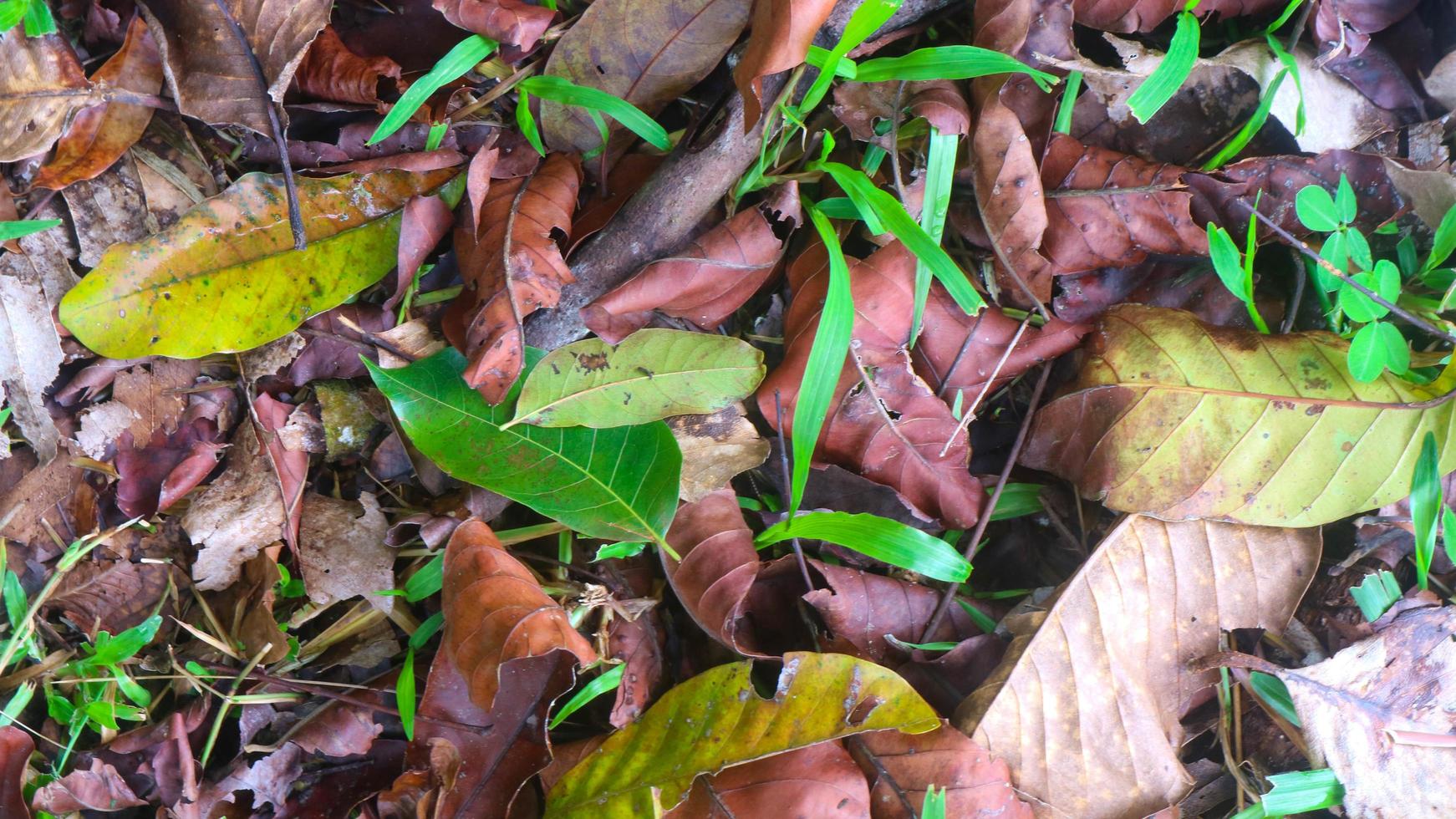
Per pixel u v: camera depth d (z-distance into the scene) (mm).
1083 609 589
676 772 577
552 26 578
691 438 589
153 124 575
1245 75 598
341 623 598
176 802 585
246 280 562
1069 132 598
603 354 574
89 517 587
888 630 603
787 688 578
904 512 609
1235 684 614
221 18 551
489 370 554
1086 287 599
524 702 576
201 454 584
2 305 565
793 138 601
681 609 613
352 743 591
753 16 549
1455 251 607
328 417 590
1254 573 595
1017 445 604
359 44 574
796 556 601
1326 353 582
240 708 598
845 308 558
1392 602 599
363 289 579
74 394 575
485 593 563
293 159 571
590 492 574
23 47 556
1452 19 594
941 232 587
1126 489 588
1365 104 599
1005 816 579
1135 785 587
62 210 568
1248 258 578
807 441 562
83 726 589
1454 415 578
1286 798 593
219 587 592
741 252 577
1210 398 581
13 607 586
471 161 562
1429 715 595
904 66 562
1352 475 581
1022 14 569
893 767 581
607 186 589
